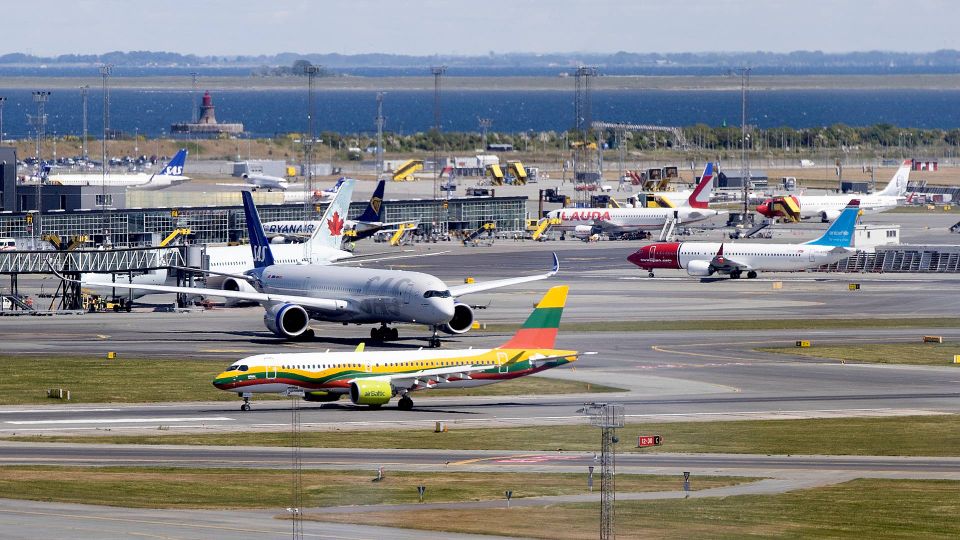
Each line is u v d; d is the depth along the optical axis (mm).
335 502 159875
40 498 159375
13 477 172500
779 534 148125
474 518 152000
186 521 147375
